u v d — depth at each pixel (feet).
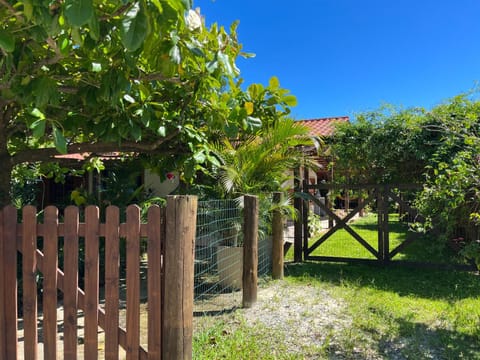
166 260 7.82
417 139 21.97
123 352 10.04
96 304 7.93
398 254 24.17
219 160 16.88
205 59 9.70
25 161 13.11
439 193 12.39
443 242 16.12
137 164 21.04
